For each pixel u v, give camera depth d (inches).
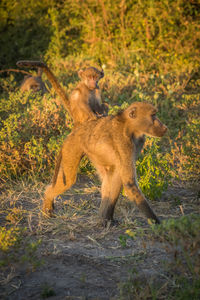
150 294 223.9
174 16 909.8
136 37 939.3
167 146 564.7
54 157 483.2
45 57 1003.3
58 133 530.3
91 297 226.7
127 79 737.0
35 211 376.5
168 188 427.5
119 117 318.3
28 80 762.2
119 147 309.0
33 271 256.8
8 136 471.8
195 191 413.7
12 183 456.4
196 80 790.5
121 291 223.9
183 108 642.8
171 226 234.8
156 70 835.4
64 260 273.0
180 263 238.2
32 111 531.2
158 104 666.2
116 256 278.8
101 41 962.7
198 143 451.5
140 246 293.1
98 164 335.6
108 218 338.3
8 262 262.2
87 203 395.2
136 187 307.9
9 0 1121.4
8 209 375.9
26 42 1087.0
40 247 296.4
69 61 893.2
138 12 943.7
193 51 873.5
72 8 1013.2
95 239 311.6
